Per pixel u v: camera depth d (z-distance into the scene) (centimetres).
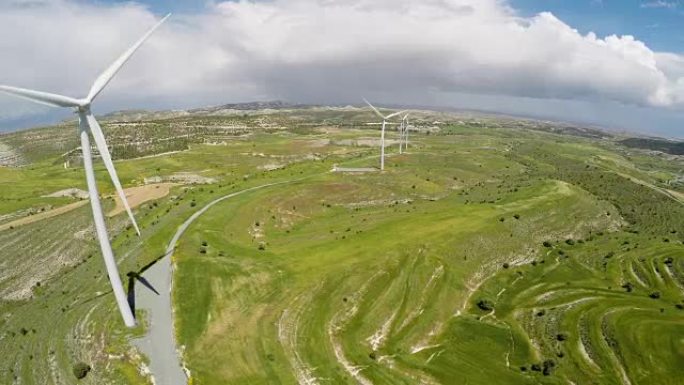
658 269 12525
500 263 12412
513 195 17262
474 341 9119
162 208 14700
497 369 8306
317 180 18600
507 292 11244
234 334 8269
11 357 8225
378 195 17762
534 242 13875
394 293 10025
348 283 9950
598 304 10356
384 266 10656
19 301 11169
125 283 9825
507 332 9438
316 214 15450
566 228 15300
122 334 8169
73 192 18875
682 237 15362
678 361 8219
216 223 13038
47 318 9394
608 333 9138
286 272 10231
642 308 10188
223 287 9594
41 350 8244
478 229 13250
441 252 11775
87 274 11169
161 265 10506
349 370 7819
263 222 13925
